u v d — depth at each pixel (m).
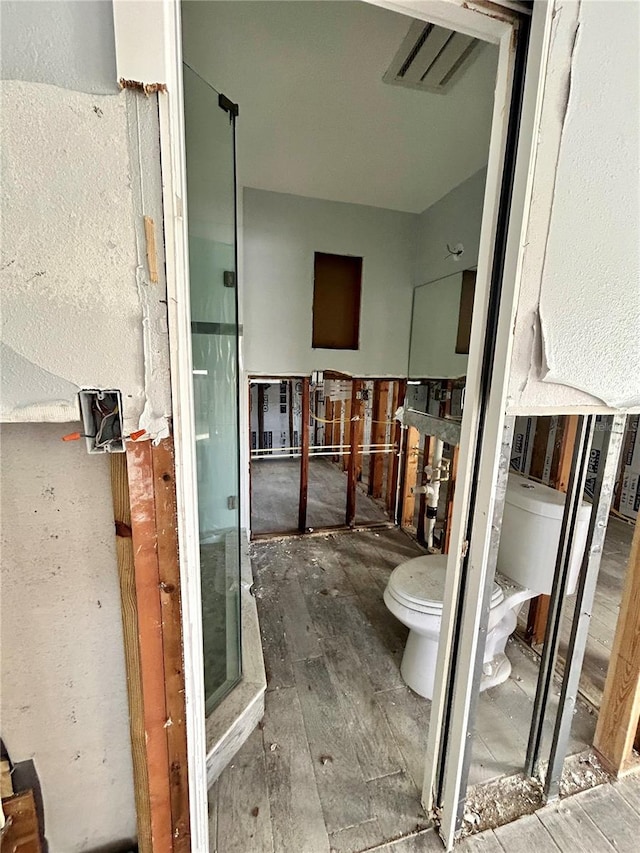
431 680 1.49
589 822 1.09
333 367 2.76
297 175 2.17
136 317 0.58
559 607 1.10
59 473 0.65
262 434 5.31
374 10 1.09
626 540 2.98
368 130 1.70
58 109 0.51
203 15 1.10
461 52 1.24
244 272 2.50
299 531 2.97
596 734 1.27
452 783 1.00
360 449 3.19
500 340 0.81
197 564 0.76
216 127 1.22
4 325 0.55
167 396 0.63
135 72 0.52
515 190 0.75
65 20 0.50
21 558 0.66
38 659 0.70
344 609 2.06
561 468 1.66
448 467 2.41
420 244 2.68
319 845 1.03
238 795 1.15
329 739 1.33
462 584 0.96
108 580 0.70
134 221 0.56
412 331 2.80
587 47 0.69
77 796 0.78
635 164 0.78
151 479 0.65
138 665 0.71
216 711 1.28
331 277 2.76
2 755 0.72
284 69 1.33
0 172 0.51
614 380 0.88
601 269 0.81
